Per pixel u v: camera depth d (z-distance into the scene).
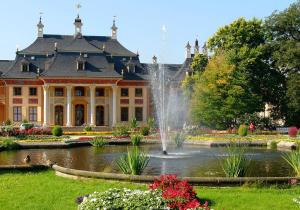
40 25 62.69
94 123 57.59
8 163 20.61
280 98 52.06
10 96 57.44
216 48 54.31
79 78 56.09
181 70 64.50
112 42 64.81
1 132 35.59
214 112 44.56
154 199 9.74
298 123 52.06
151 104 60.78
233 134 40.16
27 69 58.34
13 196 12.63
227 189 13.40
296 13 50.97
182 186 11.28
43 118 57.81
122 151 26.53
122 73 58.41
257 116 48.41
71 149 28.30
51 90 57.28
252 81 49.88
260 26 52.88
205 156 23.42
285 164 19.56
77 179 15.26
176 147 29.95
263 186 13.70
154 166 18.94
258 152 26.08
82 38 60.50
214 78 44.84
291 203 11.73
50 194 12.83
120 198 9.77
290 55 47.88
